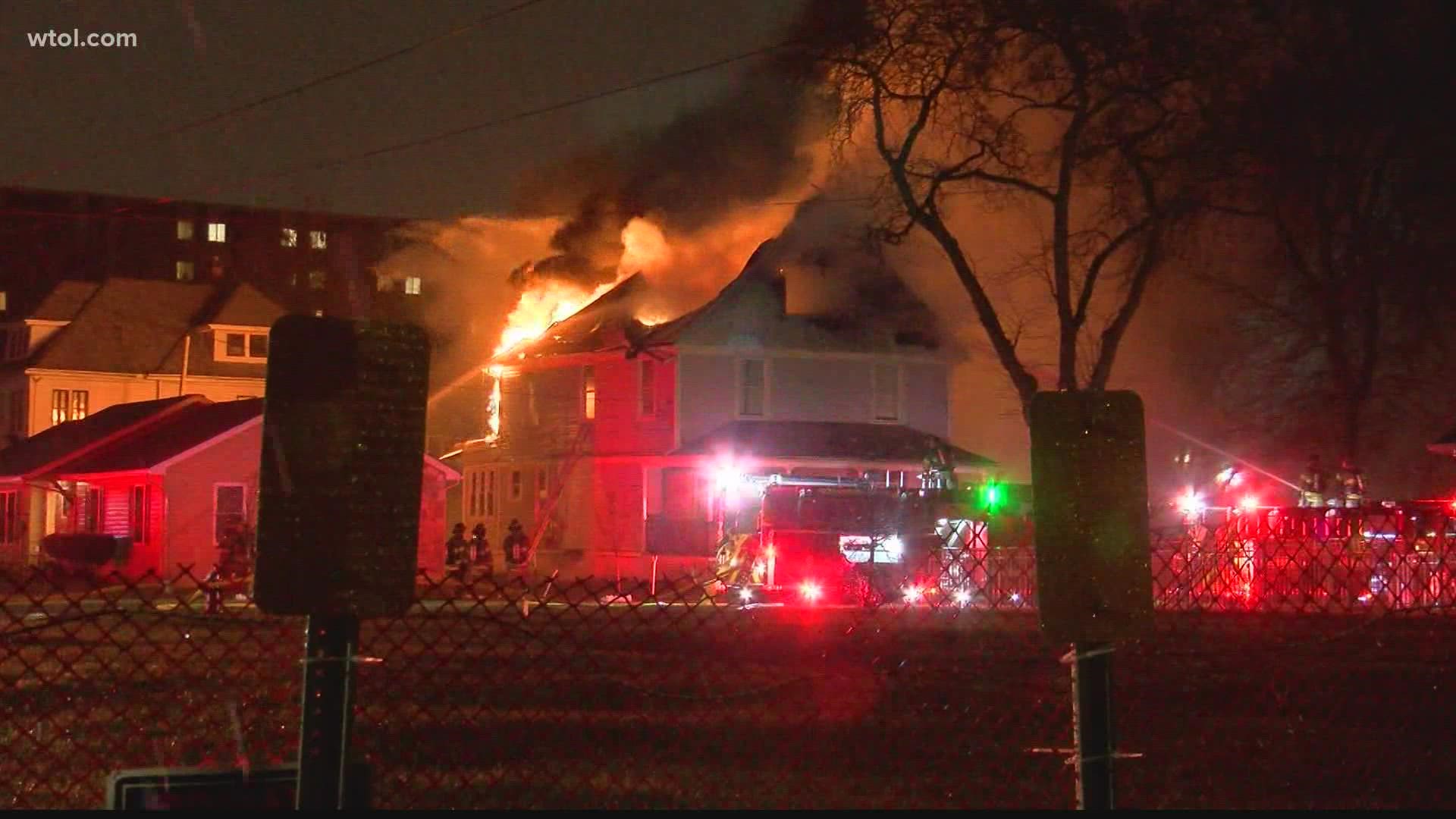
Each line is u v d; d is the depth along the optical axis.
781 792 6.91
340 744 4.09
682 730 8.23
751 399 42.59
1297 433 37.56
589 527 43.41
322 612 3.94
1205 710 9.30
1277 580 10.12
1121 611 4.38
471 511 50.19
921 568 10.29
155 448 41.50
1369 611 9.75
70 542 35.38
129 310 59.06
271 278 81.62
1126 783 7.42
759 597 19.25
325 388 3.98
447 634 6.59
